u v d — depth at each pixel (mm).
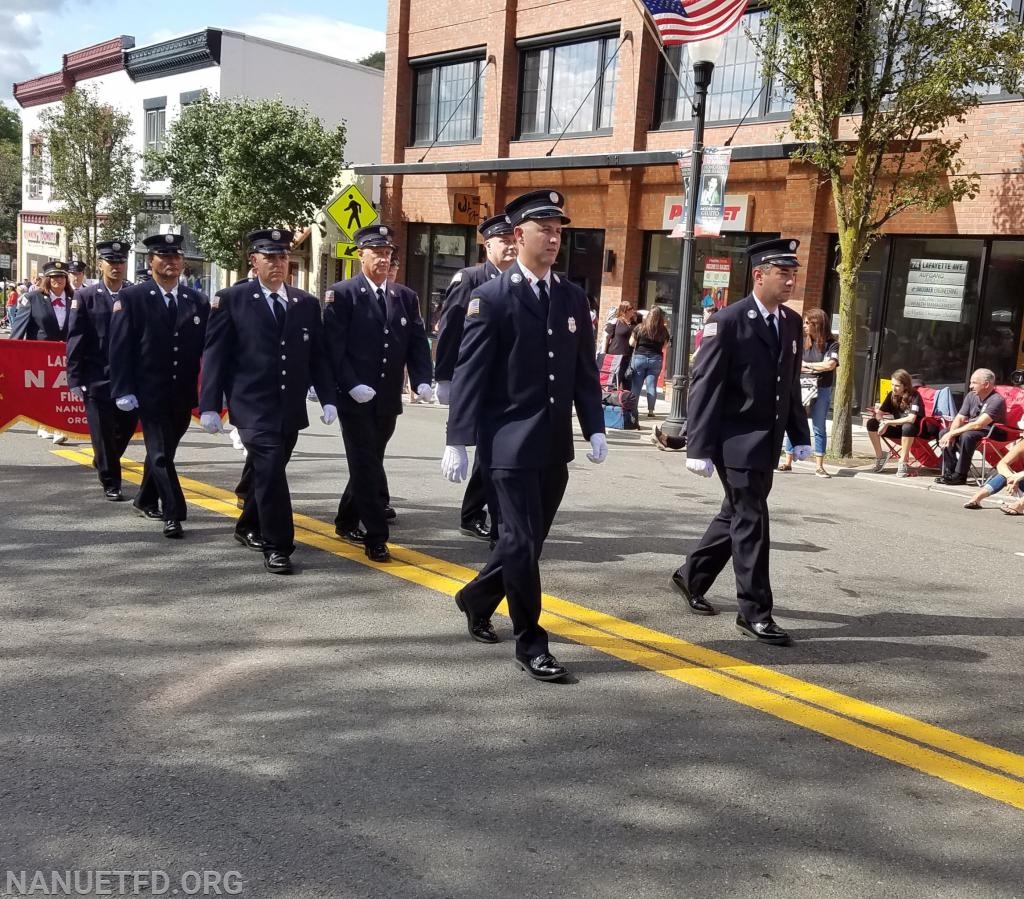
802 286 16109
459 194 21922
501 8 21047
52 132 30500
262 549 6488
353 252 15922
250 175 22812
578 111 20188
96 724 4086
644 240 19125
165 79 31969
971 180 14109
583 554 7117
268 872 3096
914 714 4555
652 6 13070
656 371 14891
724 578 6695
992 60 11203
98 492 8422
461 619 5590
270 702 4375
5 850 3170
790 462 11703
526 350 4781
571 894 3047
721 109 17688
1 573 6109
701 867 3229
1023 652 5477
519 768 3850
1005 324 14344
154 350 6992
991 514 9656
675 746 4109
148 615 5449
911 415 11328
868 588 6648
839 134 15578
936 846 3428
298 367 6340
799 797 3729
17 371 10281
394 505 8414
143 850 3193
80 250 31438
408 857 3209
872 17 11734
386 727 4164
